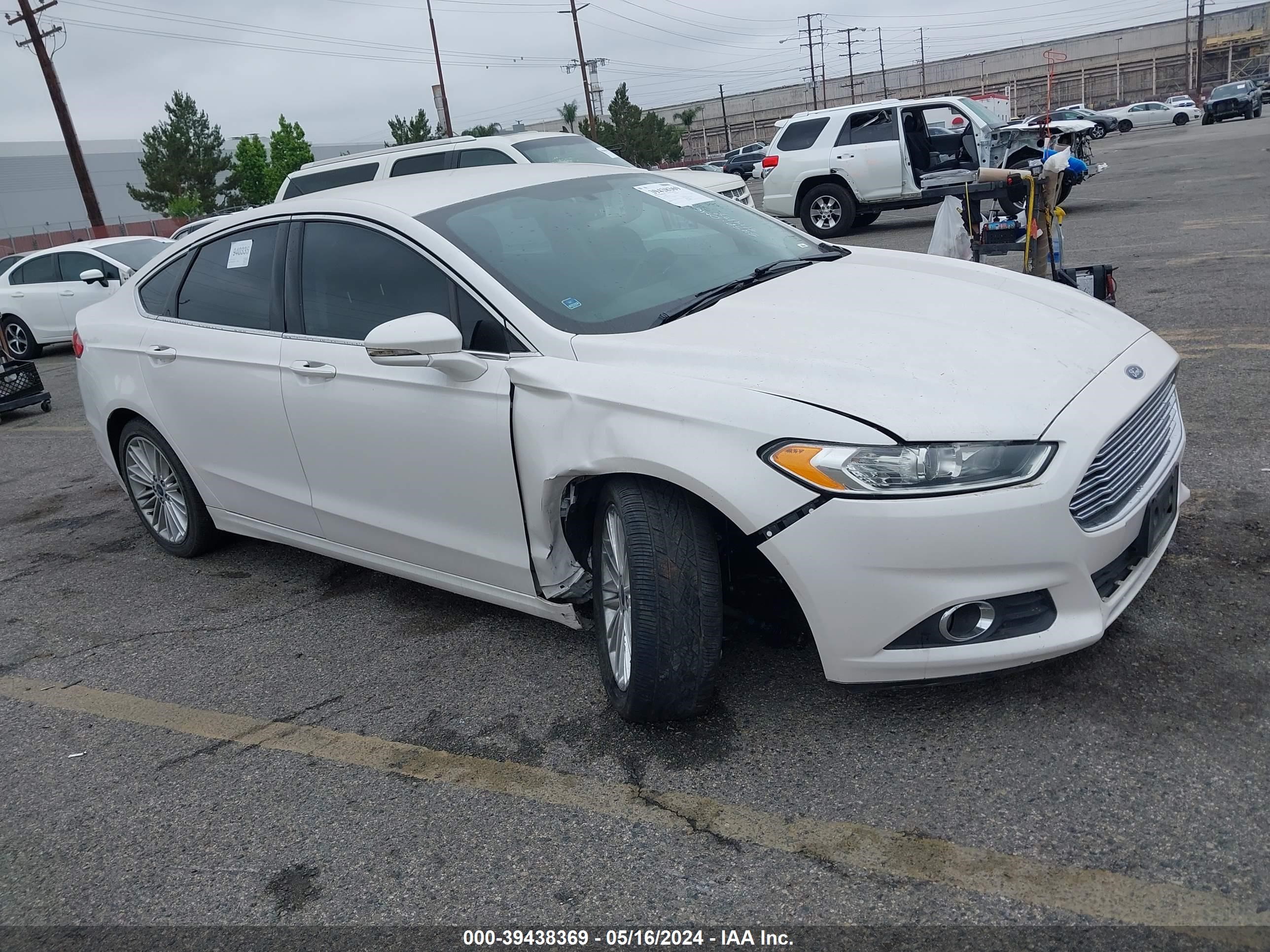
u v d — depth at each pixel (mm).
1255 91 42469
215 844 2906
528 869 2613
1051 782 2625
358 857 2758
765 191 16281
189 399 4527
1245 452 4582
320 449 3967
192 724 3605
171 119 53438
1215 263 8945
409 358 3299
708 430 2781
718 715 3135
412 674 3729
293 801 3059
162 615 4609
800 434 2676
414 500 3697
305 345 3967
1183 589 3434
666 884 2486
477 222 3707
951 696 3049
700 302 3418
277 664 3971
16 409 9891
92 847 2979
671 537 2861
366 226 3826
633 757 3012
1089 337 3135
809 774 2809
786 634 3084
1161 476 3021
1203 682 2922
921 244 13344
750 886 2439
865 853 2486
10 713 3871
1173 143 29594
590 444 2992
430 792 2998
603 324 3283
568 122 66500
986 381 2760
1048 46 86250
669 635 2861
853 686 2799
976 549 2574
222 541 5270
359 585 4664
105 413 5074
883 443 2596
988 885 2330
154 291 4875
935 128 15672
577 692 3426
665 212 4105
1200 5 74375
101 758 3461
